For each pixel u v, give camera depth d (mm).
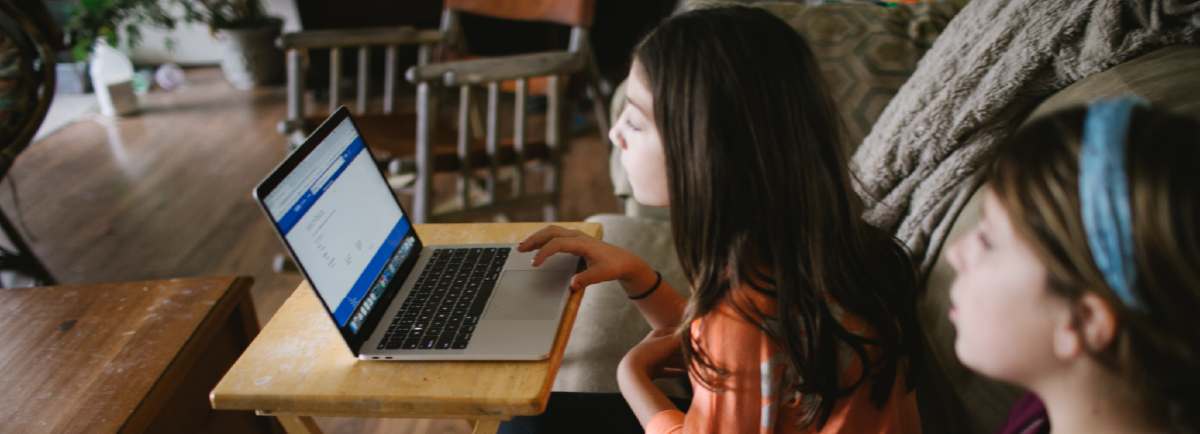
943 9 1352
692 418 636
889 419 651
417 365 691
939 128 995
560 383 1021
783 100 559
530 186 2666
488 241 955
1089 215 316
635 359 802
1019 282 361
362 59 2094
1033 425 552
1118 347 331
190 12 3764
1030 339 367
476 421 676
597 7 3885
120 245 2246
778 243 573
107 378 869
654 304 854
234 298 1059
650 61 606
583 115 3412
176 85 3977
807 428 627
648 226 1438
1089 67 872
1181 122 312
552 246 808
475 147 1828
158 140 3178
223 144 3117
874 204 1086
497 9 2180
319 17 3939
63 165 2908
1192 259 286
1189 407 330
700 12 606
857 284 604
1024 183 344
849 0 1614
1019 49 924
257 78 3926
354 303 730
